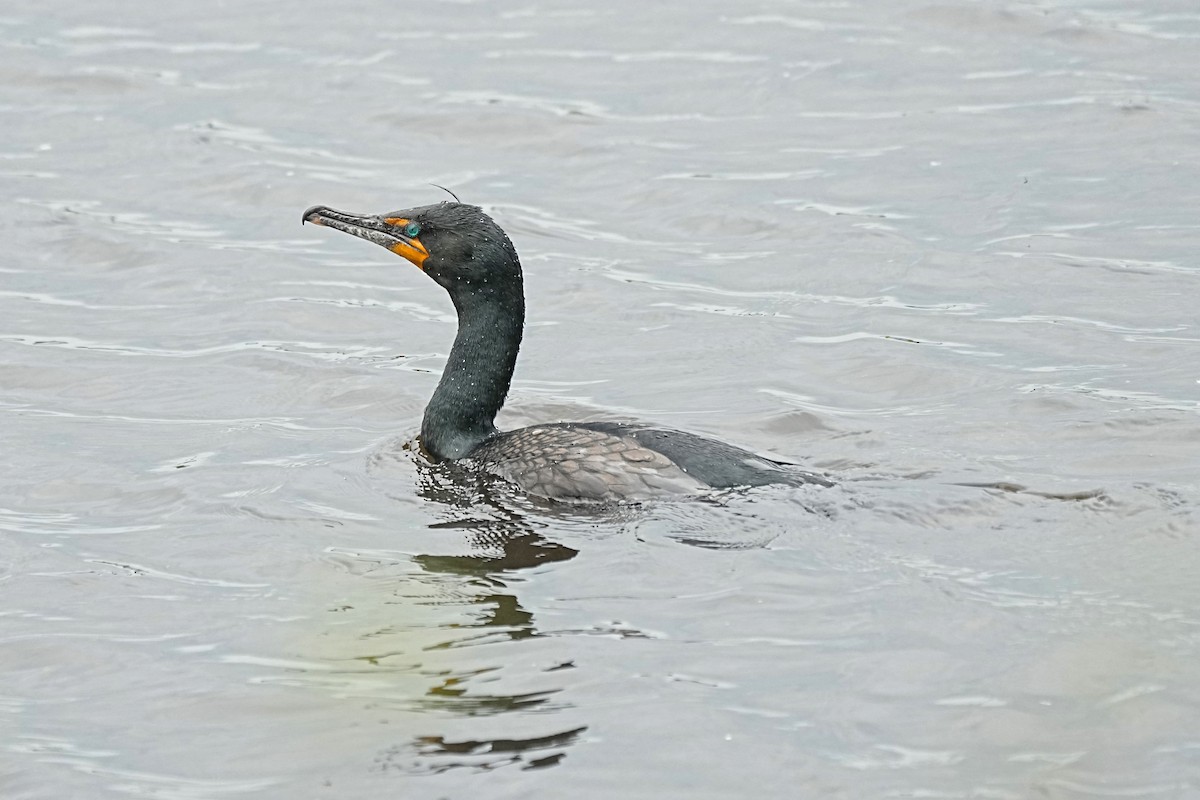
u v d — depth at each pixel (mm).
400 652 10430
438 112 25125
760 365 16656
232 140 24203
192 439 14859
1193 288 18250
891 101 25109
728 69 26734
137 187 22516
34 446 14680
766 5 29703
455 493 13180
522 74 26688
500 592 11203
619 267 19906
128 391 16219
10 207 21641
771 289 19047
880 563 11250
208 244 20703
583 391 16094
